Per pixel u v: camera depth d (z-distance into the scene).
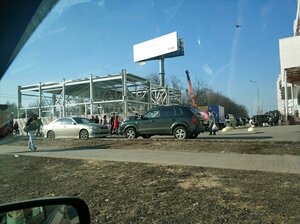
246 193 7.62
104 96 48.34
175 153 13.84
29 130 17.05
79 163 12.09
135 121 20.83
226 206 6.86
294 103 54.31
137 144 16.73
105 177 9.71
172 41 47.88
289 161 11.45
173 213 6.64
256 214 6.38
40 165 12.13
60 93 38.28
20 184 9.48
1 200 8.07
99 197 7.85
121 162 11.84
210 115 24.95
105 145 17.28
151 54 50.03
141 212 6.79
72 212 3.45
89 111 44.16
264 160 11.72
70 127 24.73
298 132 25.56
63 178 9.90
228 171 9.89
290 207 6.65
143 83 50.69
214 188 8.09
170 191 8.02
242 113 78.31
